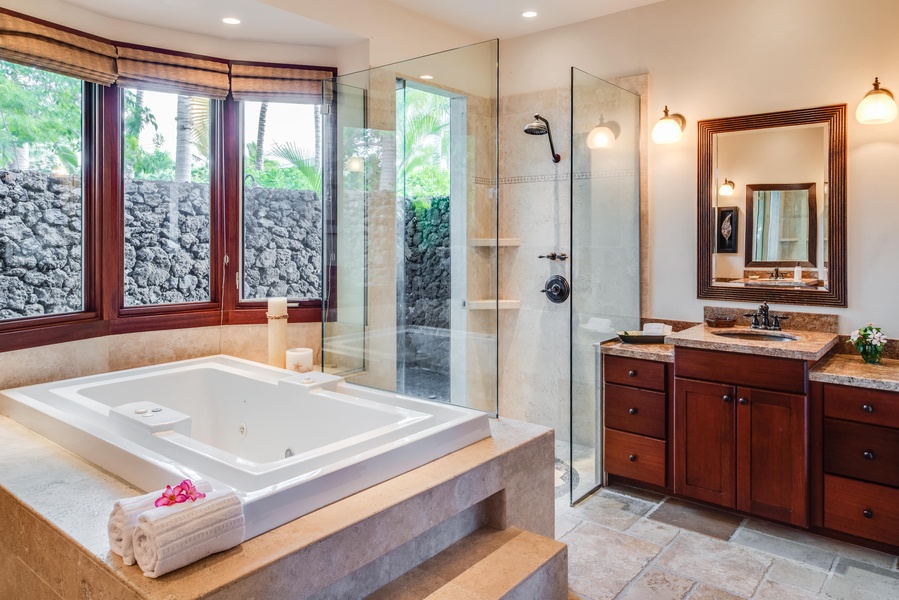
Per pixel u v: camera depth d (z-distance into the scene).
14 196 2.70
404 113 2.98
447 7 3.45
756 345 2.66
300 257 3.65
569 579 2.33
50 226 2.84
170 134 3.30
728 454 2.77
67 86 2.88
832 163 2.88
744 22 3.10
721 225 3.22
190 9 2.87
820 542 2.62
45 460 1.96
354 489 1.69
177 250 3.36
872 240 2.81
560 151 3.81
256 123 3.52
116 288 3.10
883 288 2.79
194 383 3.13
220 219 3.46
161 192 3.28
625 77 3.48
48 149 2.81
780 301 3.07
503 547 1.94
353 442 1.93
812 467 2.60
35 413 2.26
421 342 2.96
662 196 3.42
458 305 2.80
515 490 2.14
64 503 1.62
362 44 3.33
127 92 3.14
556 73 3.80
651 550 2.56
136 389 2.88
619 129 3.26
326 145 3.27
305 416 2.67
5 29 2.50
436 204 2.86
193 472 1.63
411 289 3.00
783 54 3.00
